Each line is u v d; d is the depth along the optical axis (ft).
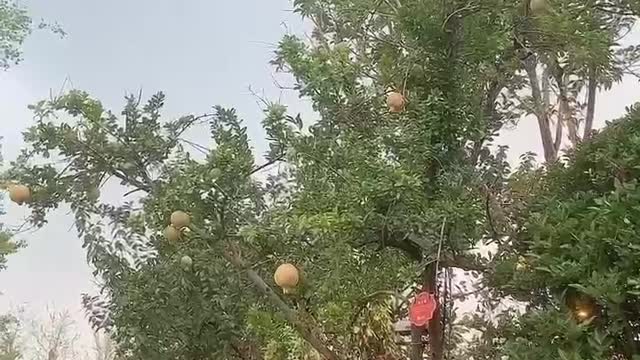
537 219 6.01
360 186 6.04
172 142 7.80
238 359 8.48
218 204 7.05
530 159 7.69
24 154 7.83
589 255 5.44
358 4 7.10
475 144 7.06
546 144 8.79
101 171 7.76
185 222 6.91
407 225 6.16
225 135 7.44
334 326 6.86
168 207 7.09
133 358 7.95
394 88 6.87
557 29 6.68
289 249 7.16
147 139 7.73
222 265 7.48
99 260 8.05
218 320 7.98
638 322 5.41
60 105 7.70
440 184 6.44
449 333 7.24
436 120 6.53
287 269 6.62
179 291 7.73
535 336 5.63
